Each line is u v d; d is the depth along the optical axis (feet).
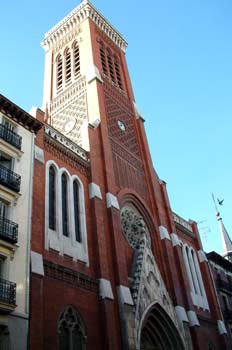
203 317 134.92
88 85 148.97
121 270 102.58
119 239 108.58
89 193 110.63
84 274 92.68
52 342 76.13
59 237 92.58
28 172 89.25
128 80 179.01
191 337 120.06
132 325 95.40
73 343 81.87
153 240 132.57
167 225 142.00
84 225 102.27
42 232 86.07
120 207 121.90
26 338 68.90
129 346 90.63
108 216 111.34
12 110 92.73
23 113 94.63
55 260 87.61
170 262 129.39
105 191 116.57
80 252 96.37
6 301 67.82
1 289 69.36
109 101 151.84
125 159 140.15
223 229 227.61
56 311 80.43
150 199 142.51
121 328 92.84
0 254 72.84
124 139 146.92
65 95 156.76
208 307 142.92
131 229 124.26
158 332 112.68
